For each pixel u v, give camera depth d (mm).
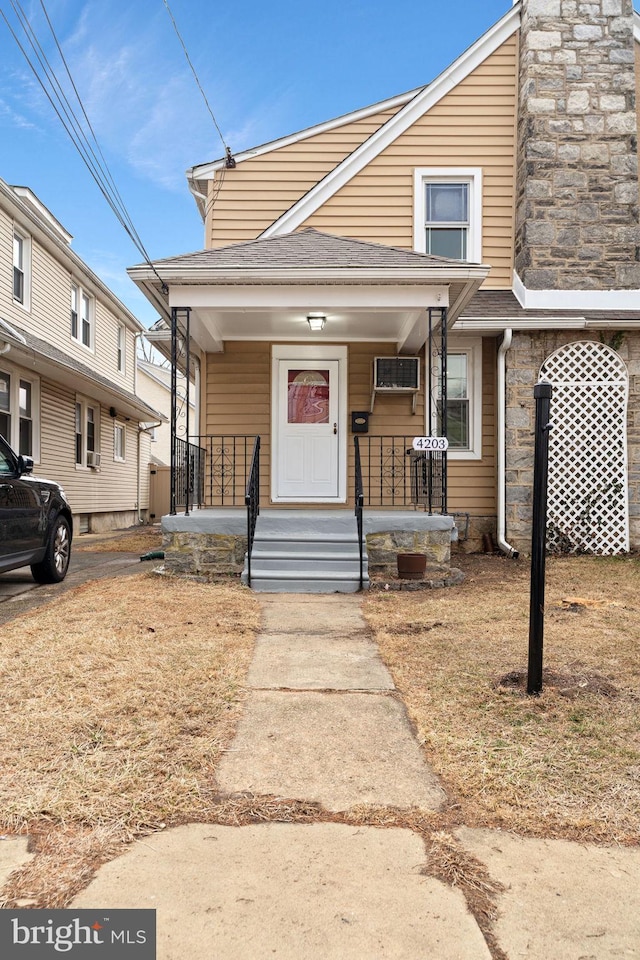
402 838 2219
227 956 1686
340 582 6520
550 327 8570
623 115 9195
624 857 2133
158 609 5414
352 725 3139
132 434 19141
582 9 9289
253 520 7117
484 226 9586
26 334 11250
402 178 9578
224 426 9258
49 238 12398
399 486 9203
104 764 2680
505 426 8789
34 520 6512
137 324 18375
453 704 3367
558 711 3252
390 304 7141
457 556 8867
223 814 2355
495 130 9602
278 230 9531
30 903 1881
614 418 8805
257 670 3967
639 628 4812
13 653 4137
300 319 8172
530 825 2301
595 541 8781
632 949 1727
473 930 1788
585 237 9078
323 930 1779
